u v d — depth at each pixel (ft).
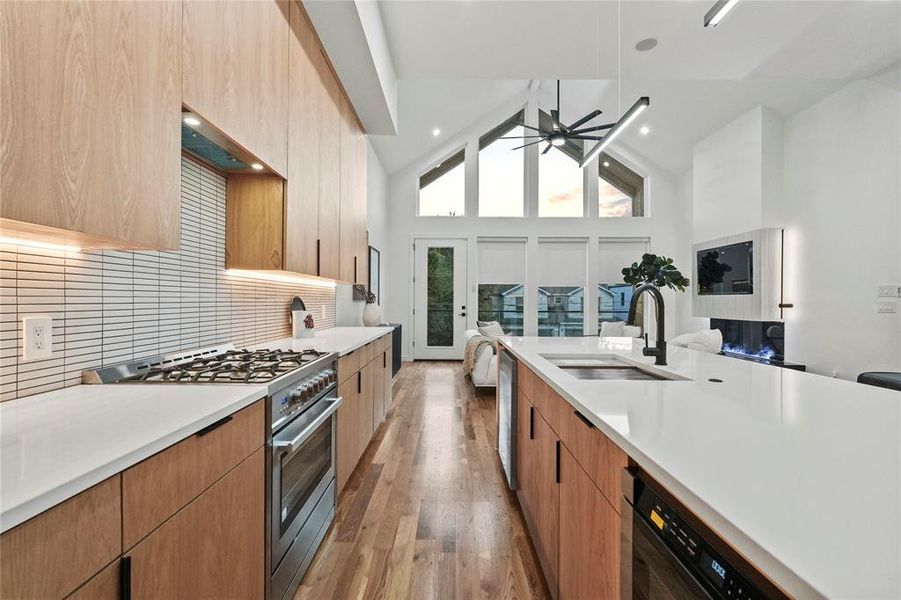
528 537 6.46
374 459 9.52
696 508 1.88
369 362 9.89
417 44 10.49
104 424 3.02
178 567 2.97
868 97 12.37
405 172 23.97
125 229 3.46
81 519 2.20
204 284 6.39
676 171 23.06
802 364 14.47
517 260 24.27
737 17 9.50
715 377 4.93
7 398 3.58
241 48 5.30
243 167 6.37
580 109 22.11
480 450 10.09
